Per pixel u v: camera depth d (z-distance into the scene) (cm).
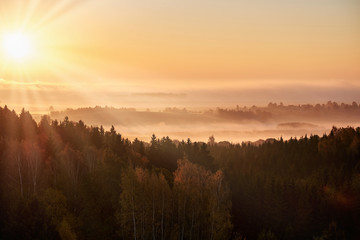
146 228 5831
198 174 6931
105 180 7025
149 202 5809
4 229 5206
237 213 8638
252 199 9000
